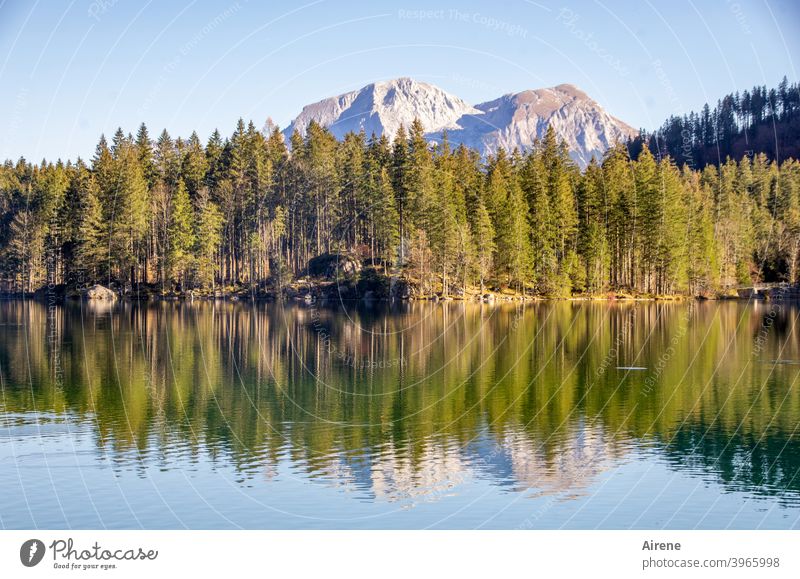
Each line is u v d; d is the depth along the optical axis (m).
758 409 34.88
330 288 113.25
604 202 120.56
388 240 112.81
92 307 97.00
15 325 71.06
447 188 114.50
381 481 24.78
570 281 114.88
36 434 30.08
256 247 116.94
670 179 116.50
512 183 117.56
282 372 45.44
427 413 34.38
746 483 24.88
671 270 112.81
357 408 35.50
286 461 26.91
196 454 27.62
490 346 58.38
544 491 23.95
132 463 26.53
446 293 110.06
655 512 22.48
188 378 42.84
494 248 112.56
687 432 30.89
